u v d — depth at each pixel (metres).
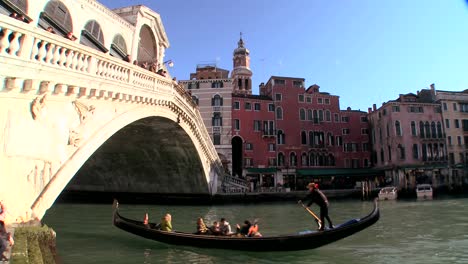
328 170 43.12
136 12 19.42
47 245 7.67
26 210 8.36
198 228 11.95
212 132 40.44
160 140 23.22
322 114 45.31
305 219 19.48
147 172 28.52
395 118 42.88
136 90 13.51
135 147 24.61
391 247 11.49
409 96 45.44
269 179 41.47
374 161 46.28
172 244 11.34
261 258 10.01
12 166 8.02
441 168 42.25
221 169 33.47
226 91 41.25
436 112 44.34
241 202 31.12
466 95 46.19
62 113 9.60
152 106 15.94
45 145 8.97
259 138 41.91
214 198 30.58
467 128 44.91
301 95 44.62
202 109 40.97
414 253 10.64
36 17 11.53
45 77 8.35
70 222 17.56
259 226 16.73
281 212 23.70
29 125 8.45
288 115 43.59
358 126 46.97
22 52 7.68
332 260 9.81
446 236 13.50
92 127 11.01
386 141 43.66
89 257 10.20
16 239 6.90
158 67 21.72
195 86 41.53
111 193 31.08
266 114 42.84
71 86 9.46
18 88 7.86
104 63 11.20
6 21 7.09
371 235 13.72
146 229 11.85
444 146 43.66
